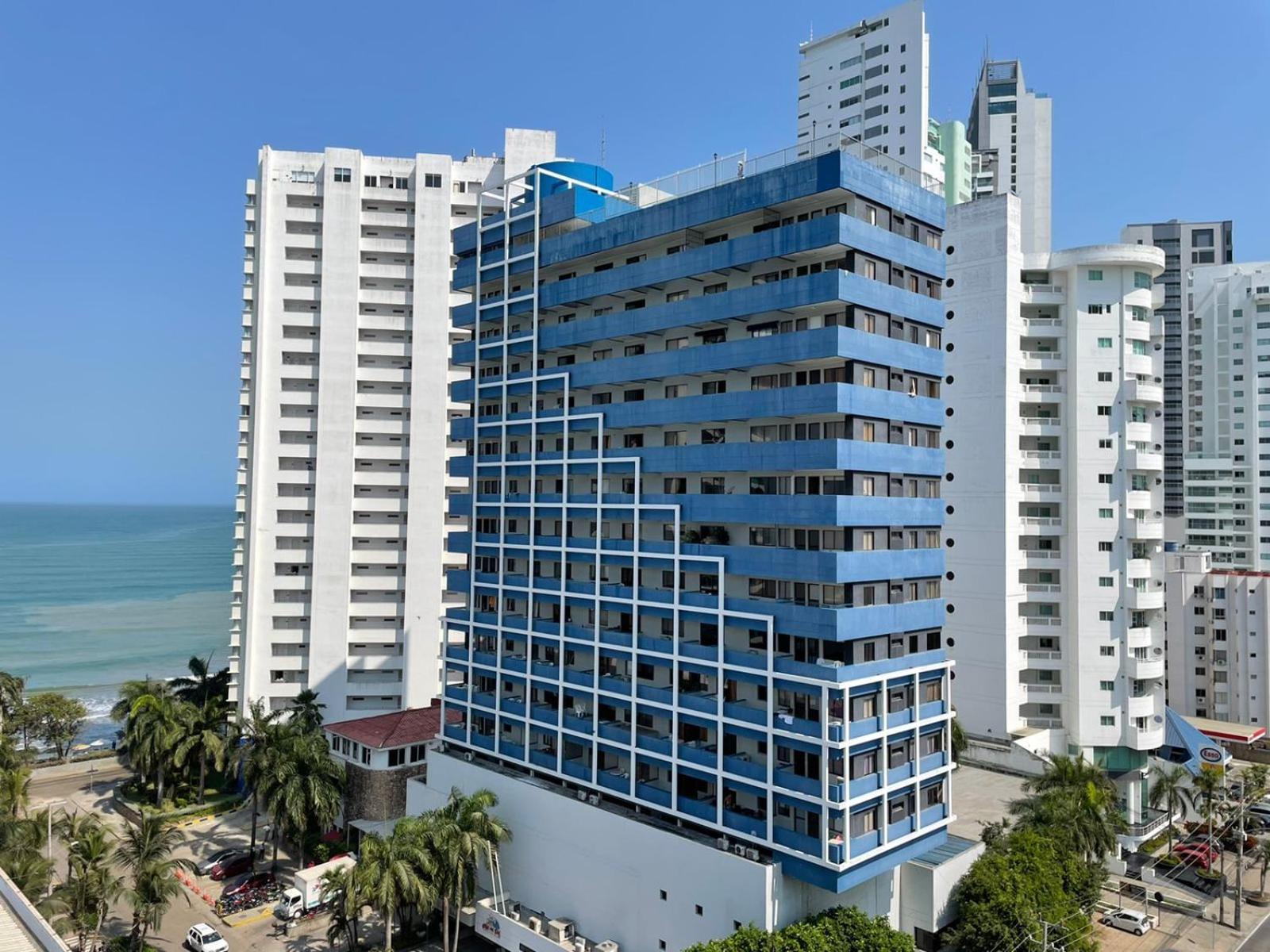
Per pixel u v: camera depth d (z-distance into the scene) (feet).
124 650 547.90
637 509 173.37
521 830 183.52
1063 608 251.80
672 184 183.11
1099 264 250.37
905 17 394.11
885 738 145.59
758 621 150.82
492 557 209.46
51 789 274.16
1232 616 326.03
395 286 298.56
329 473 286.25
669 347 178.09
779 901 140.46
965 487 255.09
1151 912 193.06
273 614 285.84
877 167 154.71
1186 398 445.37
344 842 213.46
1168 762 253.65
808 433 153.48
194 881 203.51
